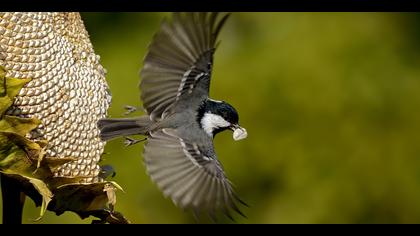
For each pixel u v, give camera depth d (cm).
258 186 1341
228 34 1344
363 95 1354
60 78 568
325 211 1338
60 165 558
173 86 611
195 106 627
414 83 1374
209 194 598
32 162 549
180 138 612
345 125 1348
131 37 1320
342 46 1356
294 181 1341
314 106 1342
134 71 1286
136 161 1245
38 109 559
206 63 611
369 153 1353
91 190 576
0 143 539
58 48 571
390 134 1365
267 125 1331
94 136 588
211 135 630
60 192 569
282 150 1334
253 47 1344
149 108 614
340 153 1348
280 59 1333
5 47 548
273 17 1354
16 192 561
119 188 579
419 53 1394
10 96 539
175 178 600
